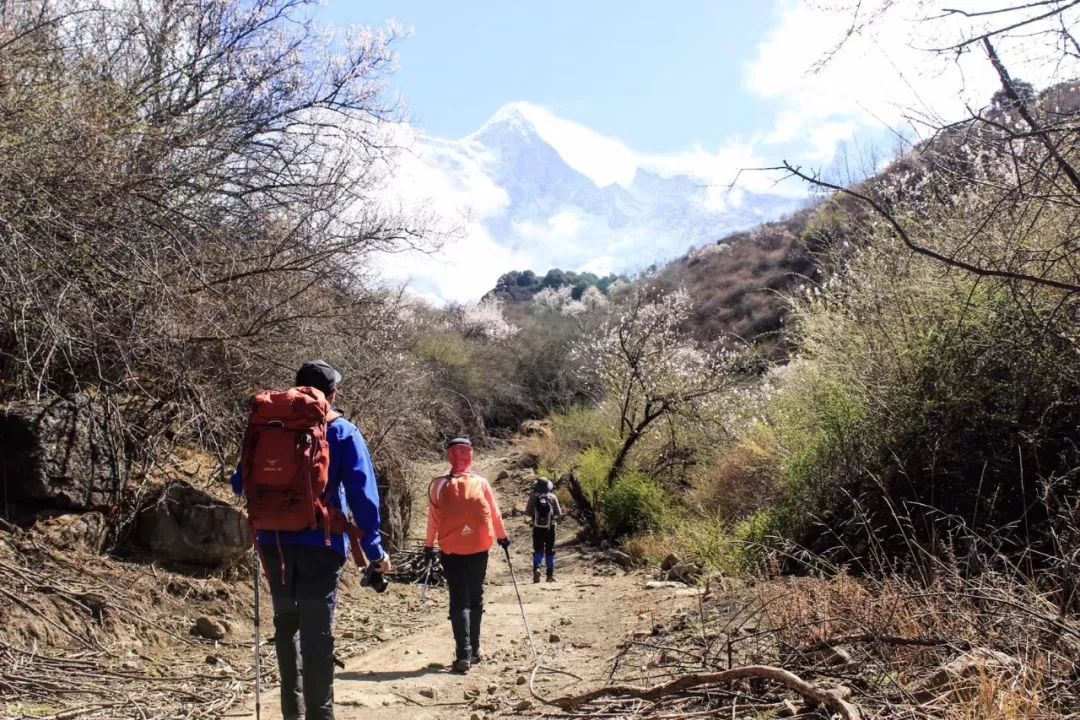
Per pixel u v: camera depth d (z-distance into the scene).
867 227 10.53
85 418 8.23
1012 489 7.82
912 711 3.99
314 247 9.95
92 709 5.41
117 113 8.42
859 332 9.95
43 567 7.29
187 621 7.90
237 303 9.41
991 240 7.55
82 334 7.86
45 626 6.50
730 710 4.62
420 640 8.83
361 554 4.97
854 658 5.04
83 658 6.40
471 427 33.81
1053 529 6.09
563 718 5.02
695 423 18.73
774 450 12.32
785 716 4.47
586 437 25.39
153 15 10.47
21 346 7.38
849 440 9.42
